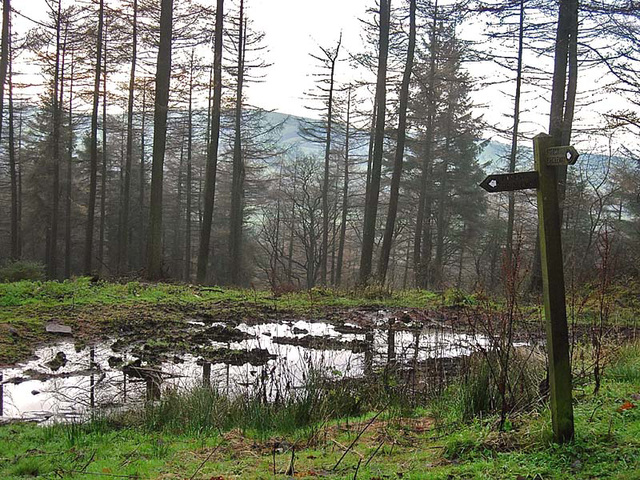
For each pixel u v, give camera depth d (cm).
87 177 3350
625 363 573
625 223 1991
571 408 365
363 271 1588
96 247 3475
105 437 492
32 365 756
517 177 362
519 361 521
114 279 1441
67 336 894
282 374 716
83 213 3173
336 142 3091
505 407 432
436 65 2277
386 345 905
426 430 478
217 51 1605
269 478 369
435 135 2648
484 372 502
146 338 912
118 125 3056
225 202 3753
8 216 3522
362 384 644
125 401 622
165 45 1497
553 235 361
